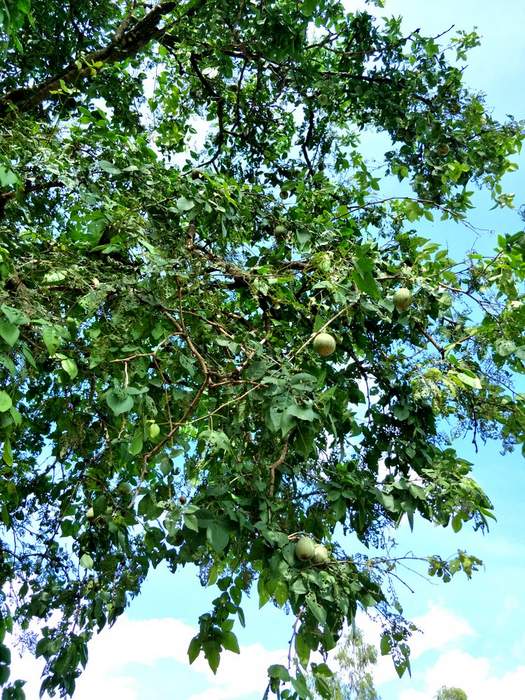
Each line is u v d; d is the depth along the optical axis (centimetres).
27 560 508
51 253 422
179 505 303
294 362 397
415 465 438
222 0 650
